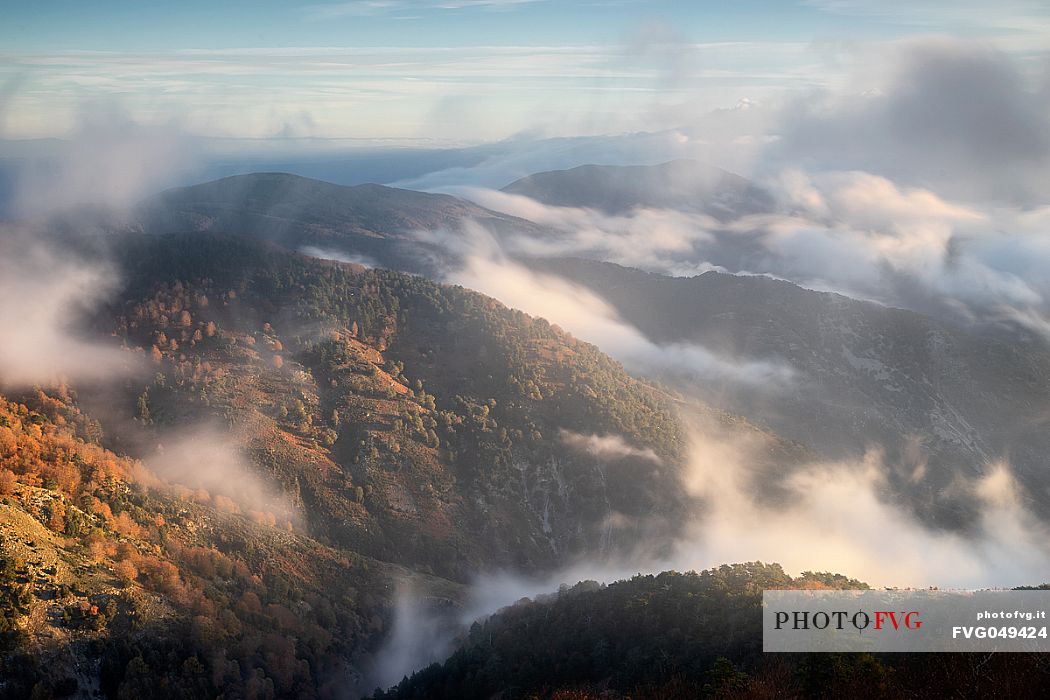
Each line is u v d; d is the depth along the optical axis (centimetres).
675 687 8856
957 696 7206
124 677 11050
